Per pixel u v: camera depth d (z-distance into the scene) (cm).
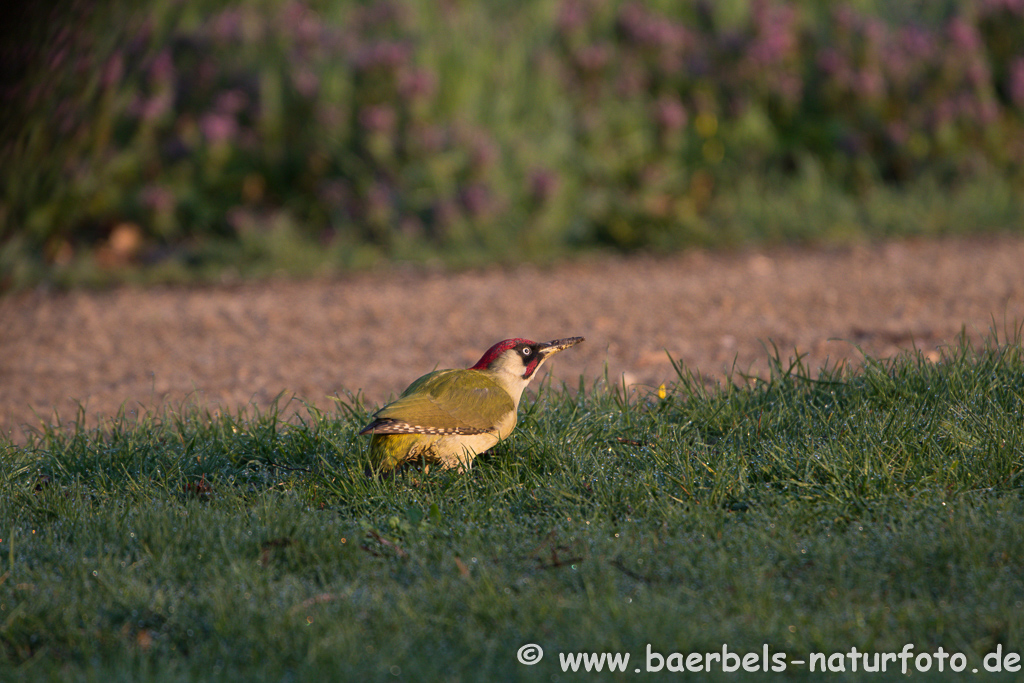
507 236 2064
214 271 1989
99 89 1964
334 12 2352
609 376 1188
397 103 2166
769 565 649
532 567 672
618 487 785
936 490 748
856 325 1398
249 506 790
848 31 2330
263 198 2195
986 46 2391
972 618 579
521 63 2286
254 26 2238
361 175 2156
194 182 2170
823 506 739
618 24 2303
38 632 608
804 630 570
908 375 966
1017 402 884
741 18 2402
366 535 727
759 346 1310
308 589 653
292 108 2183
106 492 828
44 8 1163
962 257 1858
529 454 859
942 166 2259
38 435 999
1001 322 1355
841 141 2238
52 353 1438
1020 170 2272
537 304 1645
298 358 1368
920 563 641
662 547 687
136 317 1650
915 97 2294
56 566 696
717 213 2148
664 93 2267
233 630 591
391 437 821
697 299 1627
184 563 682
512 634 580
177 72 2205
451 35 2273
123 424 1043
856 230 2094
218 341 1482
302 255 2016
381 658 552
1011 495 732
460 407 817
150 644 597
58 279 1927
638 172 2172
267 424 948
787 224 2108
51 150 1650
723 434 918
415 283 1858
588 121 2200
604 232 2117
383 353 1381
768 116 2288
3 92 1283
